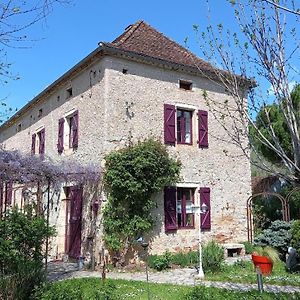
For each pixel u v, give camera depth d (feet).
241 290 26.35
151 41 49.70
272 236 41.01
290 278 32.37
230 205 49.37
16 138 68.28
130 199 40.50
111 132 41.65
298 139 14.43
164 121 45.44
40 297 20.24
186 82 48.14
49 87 52.75
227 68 16.61
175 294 25.96
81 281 29.78
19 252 24.03
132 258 40.70
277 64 14.87
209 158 48.34
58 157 50.75
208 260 37.24
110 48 41.81
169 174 42.83
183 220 45.83
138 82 44.11
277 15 15.14
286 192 56.59
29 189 51.11
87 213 42.60
